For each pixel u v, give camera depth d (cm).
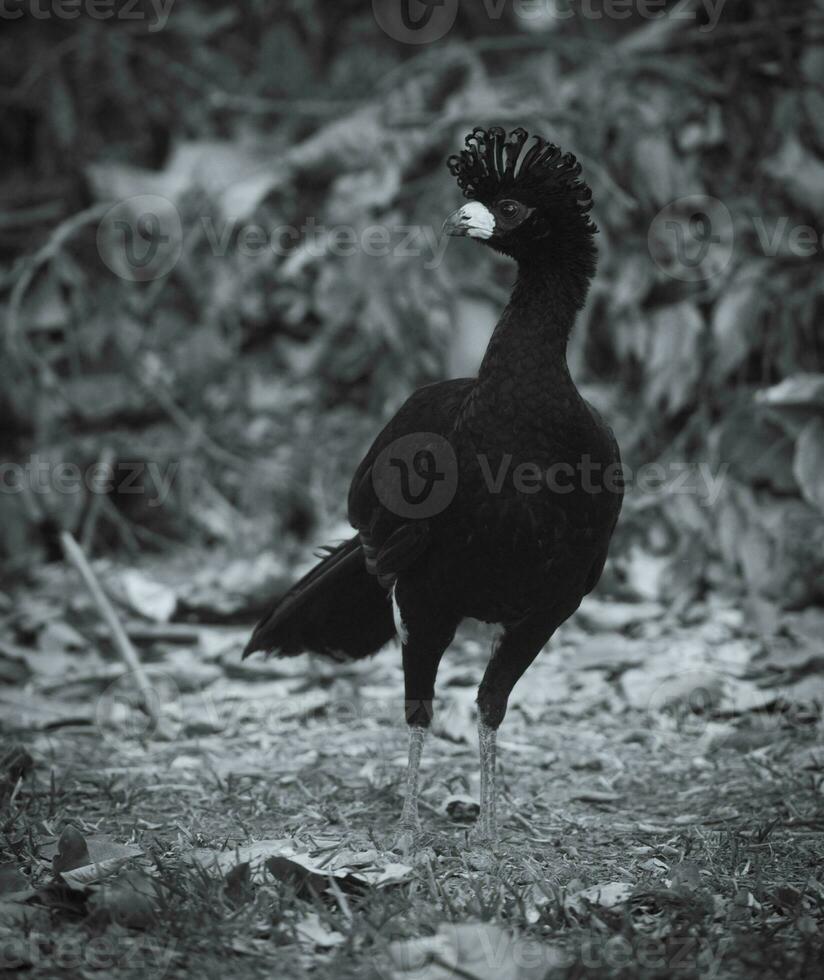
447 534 640
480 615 666
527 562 638
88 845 598
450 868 627
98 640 1061
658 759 824
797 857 644
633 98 1233
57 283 1328
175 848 635
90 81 1459
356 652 786
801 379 1119
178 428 1350
